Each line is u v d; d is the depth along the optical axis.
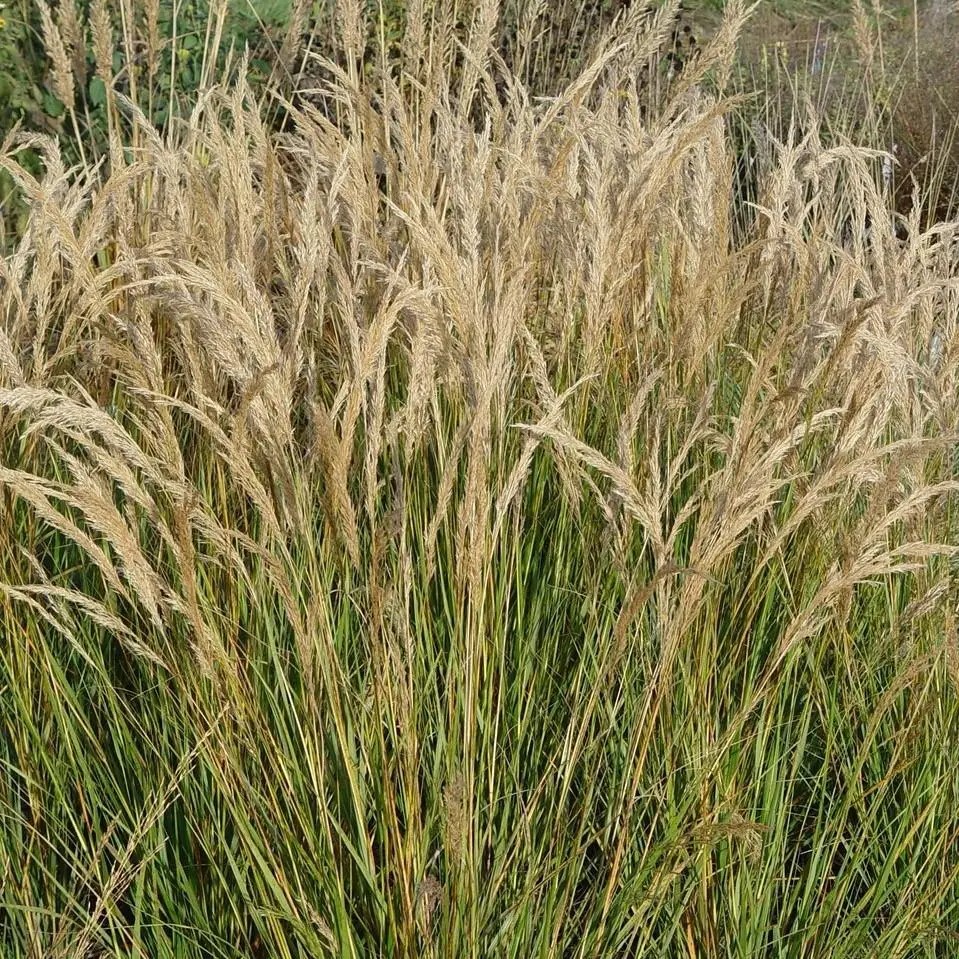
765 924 2.23
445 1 3.54
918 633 2.48
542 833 2.30
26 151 4.63
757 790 2.27
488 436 2.06
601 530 2.56
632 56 3.41
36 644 2.30
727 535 1.97
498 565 2.41
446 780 2.13
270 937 2.10
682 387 2.76
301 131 3.29
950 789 2.39
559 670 2.51
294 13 3.99
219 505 2.45
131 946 2.25
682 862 2.05
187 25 5.16
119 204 2.83
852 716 2.52
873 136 4.69
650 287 2.99
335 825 2.04
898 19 7.57
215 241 2.47
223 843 2.09
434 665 2.23
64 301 2.73
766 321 3.03
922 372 2.32
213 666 2.04
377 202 2.97
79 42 3.48
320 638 2.05
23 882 2.17
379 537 2.02
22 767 2.29
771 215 2.78
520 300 2.41
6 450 2.53
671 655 2.02
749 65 7.02
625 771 2.07
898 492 2.49
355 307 2.50
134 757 2.20
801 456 2.66
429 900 2.06
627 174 2.79
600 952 2.12
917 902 2.21
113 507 1.83
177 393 2.73
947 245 3.02
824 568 2.50
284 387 2.02
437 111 3.20
